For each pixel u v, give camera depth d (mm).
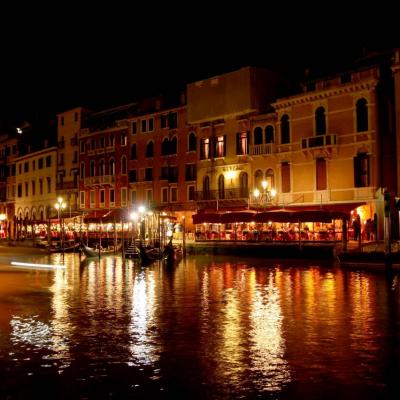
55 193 63812
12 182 73438
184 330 13312
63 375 9773
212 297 18844
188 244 41188
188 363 10430
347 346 11617
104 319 14852
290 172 40500
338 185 37719
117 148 55688
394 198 33188
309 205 39031
